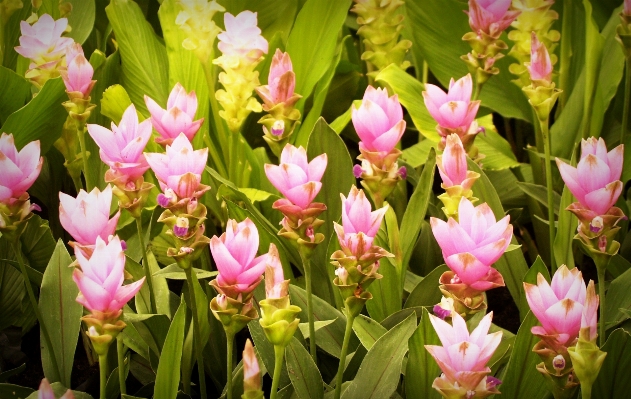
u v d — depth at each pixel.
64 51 1.83
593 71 2.01
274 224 2.00
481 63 1.86
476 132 1.72
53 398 1.35
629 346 1.57
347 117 2.08
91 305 1.45
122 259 1.45
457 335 1.39
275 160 2.33
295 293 1.73
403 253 1.79
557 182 2.17
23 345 1.97
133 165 1.55
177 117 1.62
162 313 1.73
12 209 1.55
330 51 2.09
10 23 2.09
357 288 1.49
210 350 1.80
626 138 2.02
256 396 1.44
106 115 1.95
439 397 1.59
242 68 1.84
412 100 2.06
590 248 1.55
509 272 1.83
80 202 1.48
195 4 1.87
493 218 1.46
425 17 2.28
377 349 1.59
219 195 1.87
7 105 1.96
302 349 1.59
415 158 2.14
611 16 2.27
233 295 1.47
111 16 2.03
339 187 1.86
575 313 1.40
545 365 1.44
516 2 1.94
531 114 2.30
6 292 1.90
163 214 1.53
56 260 1.71
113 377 1.68
